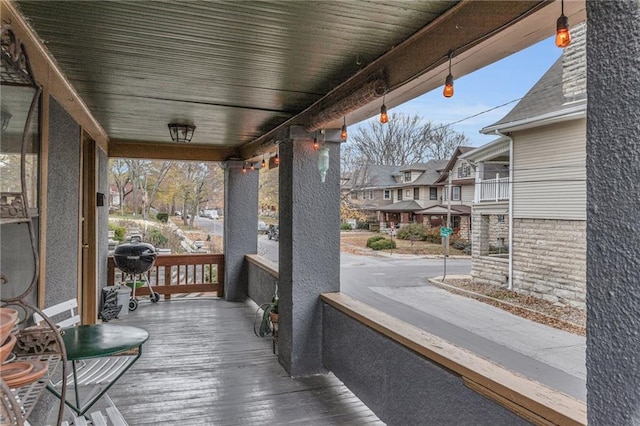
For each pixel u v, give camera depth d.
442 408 2.04
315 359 3.55
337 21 1.88
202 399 3.10
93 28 2.02
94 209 4.60
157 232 10.19
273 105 3.39
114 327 2.70
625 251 1.01
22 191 1.54
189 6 1.77
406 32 1.99
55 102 2.71
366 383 2.78
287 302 3.59
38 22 1.97
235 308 5.94
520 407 1.55
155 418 2.82
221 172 12.17
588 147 1.10
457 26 1.74
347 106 2.59
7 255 2.04
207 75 2.67
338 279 3.59
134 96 3.22
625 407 1.01
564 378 1.52
